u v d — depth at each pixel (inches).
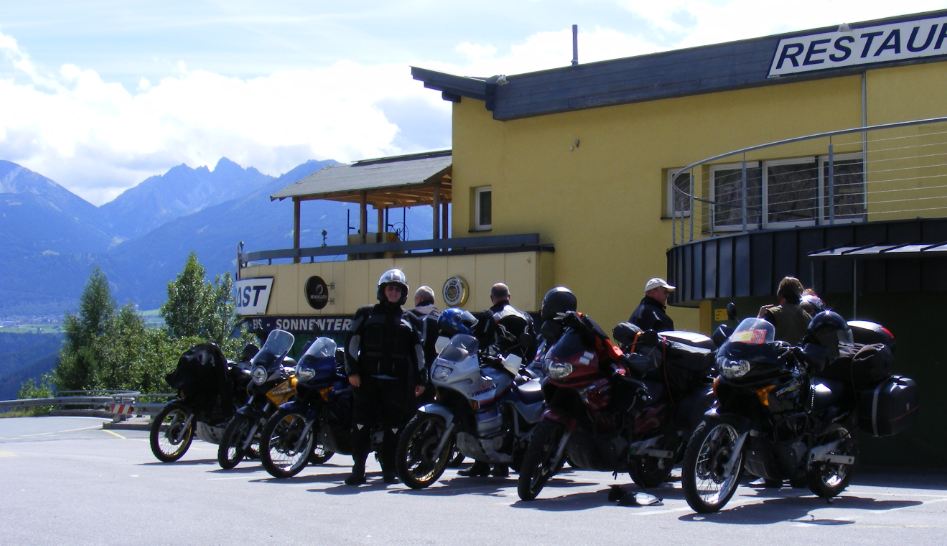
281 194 1053.8
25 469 473.1
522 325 436.1
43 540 265.3
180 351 2370.8
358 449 411.5
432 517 306.2
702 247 616.4
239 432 497.0
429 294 473.7
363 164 1114.7
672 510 325.7
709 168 767.7
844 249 503.5
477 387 394.3
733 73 745.0
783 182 734.5
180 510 319.3
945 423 530.9
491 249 877.8
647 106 801.6
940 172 644.7
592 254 829.8
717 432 317.4
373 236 1005.8
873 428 362.6
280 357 506.9
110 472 465.7
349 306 970.1
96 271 3595.0
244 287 1066.7
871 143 675.4
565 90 841.5
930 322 536.1
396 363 414.0
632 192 808.9
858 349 371.2
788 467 332.8
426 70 908.6
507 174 888.9
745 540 266.1
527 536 271.4
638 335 367.6
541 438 345.7
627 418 359.9
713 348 382.9
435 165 991.0
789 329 416.5
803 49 705.0
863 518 310.0
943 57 644.7
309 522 295.6
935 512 327.3
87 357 3075.8
